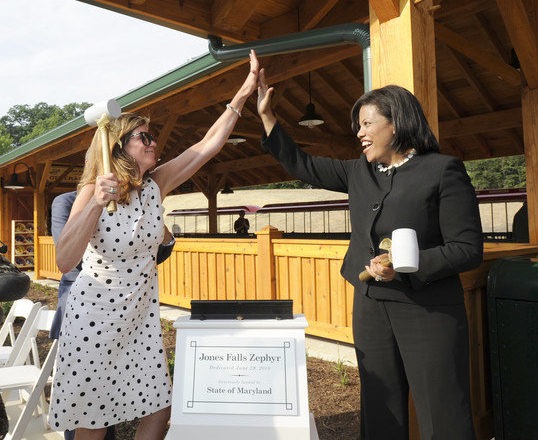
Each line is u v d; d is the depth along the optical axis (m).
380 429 2.04
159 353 2.04
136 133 1.95
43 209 12.62
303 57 5.34
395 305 1.92
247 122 9.59
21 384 3.10
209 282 7.15
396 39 2.61
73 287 1.94
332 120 10.83
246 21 4.26
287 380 1.82
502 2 3.38
